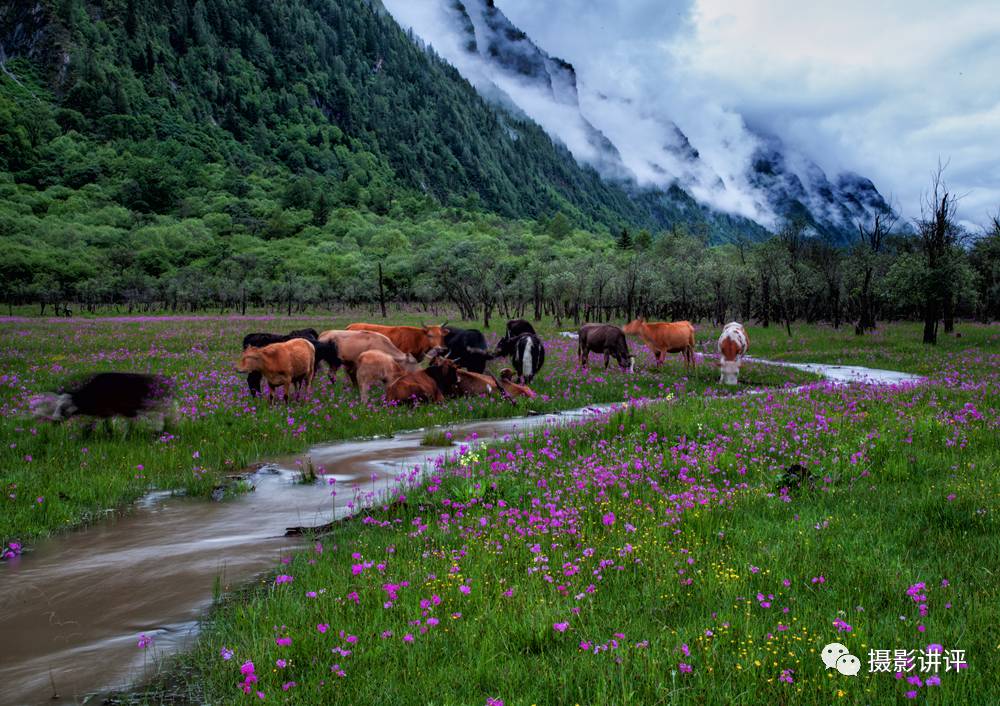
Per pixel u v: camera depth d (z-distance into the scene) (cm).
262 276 12812
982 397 1467
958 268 3341
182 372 2066
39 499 832
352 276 12338
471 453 1054
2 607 585
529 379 2041
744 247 7712
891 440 1038
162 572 662
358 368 1694
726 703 389
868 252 5219
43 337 3256
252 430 1309
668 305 7025
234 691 435
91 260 13575
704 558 623
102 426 1211
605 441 1145
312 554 687
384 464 1116
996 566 582
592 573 589
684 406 1388
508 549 657
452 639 487
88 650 508
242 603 580
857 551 633
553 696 409
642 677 418
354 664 455
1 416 1267
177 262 15538
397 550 684
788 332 4419
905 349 3197
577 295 6359
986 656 429
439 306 9750
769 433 1116
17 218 18212
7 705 431
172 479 985
